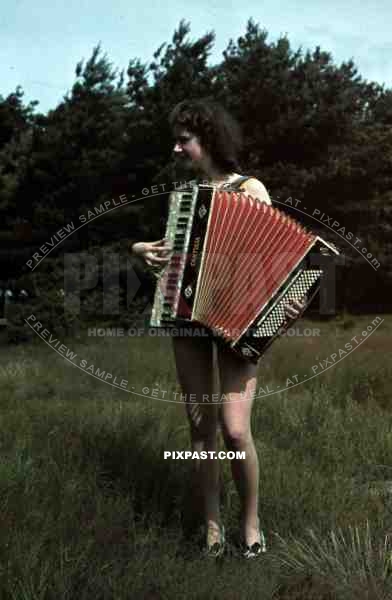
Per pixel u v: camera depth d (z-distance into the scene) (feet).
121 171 74.18
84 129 75.77
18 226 74.79
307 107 80.53
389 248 82.74
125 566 9.94
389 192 84.53
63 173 76.43
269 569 10.28
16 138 91.20
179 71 75.66
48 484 12.78
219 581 9.77
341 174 79.30
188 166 12.58
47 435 16.67
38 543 10.28
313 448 17.39
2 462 13.53
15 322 59.11
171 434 17.08
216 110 12.26
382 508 12.91
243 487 11.51
